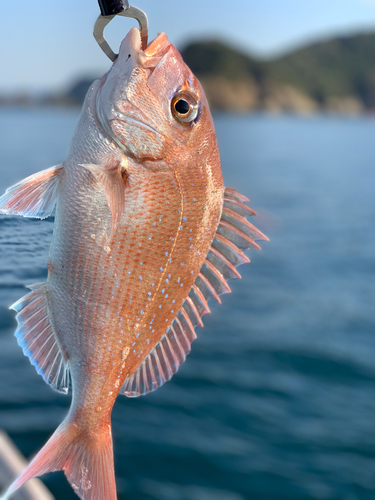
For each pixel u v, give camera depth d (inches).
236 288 161.5
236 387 95.2
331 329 127.1
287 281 170.4
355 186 438.9
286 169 540.7
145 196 20.3
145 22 20.4
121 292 20.4
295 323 130.6
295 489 66.1
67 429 20.3
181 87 20.7
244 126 1617.9
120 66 20.7
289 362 107.6
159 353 21.0
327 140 1167.6
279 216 284.5
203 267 21.2
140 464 69.4
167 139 20.5
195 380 97.6
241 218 21.1
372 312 140.8
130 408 85.0
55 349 20.3
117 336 20.5
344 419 85.0
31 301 20.1
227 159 612.1
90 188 20.2
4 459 30.1
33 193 20.1
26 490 29.2
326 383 98.7
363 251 217.6
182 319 21.1
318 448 75.7
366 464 72.0
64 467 19.9
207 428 79.8
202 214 20.8
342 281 172.2
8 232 20.9
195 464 70.2
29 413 75.7
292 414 86.0
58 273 20.3
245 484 66.4
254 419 83.4
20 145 466.6
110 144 20.4
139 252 20.3
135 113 20.4
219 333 122.8
